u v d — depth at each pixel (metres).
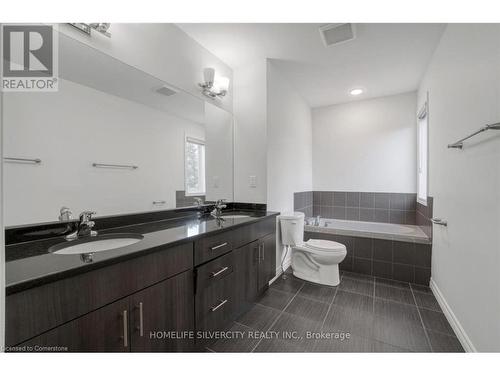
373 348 1.42
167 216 1.79
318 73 2.60
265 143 2.31
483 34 1.21
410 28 1.79
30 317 0.66
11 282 0.63
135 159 1.55
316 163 3.74
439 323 1.67
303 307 1.91
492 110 1.11
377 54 2.18
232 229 1.60
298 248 2.49
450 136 1.68
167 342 1.10
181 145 1.91
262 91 2.31
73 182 1.22
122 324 0.90
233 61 2.34
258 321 1.71
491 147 1.12
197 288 1.27
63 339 0.73
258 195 2.36
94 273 0.81
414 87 2.96
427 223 2.45
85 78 1.27
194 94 2.01
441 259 1.93
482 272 1.20
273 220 2.30
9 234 1.00
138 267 0.96
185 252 1.20
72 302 0.75
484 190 1.18
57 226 1.14
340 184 3.57
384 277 2.51
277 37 1.94
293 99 2.96
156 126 1.70
